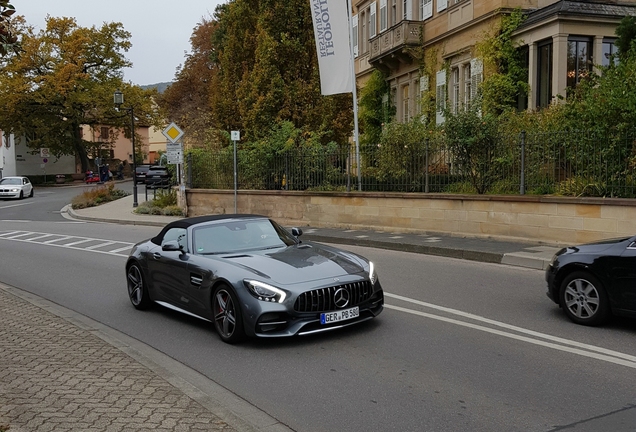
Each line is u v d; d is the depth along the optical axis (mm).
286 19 23922
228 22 27156
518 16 21172
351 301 6770
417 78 27734
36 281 11656
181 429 4312
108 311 8898
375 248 14625
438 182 15586
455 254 12750
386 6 30109
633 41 14828
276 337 6484
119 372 5625
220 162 22594
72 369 5715
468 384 5441
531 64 20547
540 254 11656
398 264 12109
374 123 31344
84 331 7230
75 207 31906
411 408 4941
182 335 7426
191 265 7488
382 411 4898
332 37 18750
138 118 56719
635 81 12289
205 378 5809
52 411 4648
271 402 5156
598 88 13492
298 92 23312
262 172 20875
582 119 13453
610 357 6102
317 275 6770
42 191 49062
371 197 16984
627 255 6855
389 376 5703
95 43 55844
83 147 61531
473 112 15039
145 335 7500
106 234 19984
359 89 32812
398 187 16547
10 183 41062
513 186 14008
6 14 5945
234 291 6707
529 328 7230
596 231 12055
